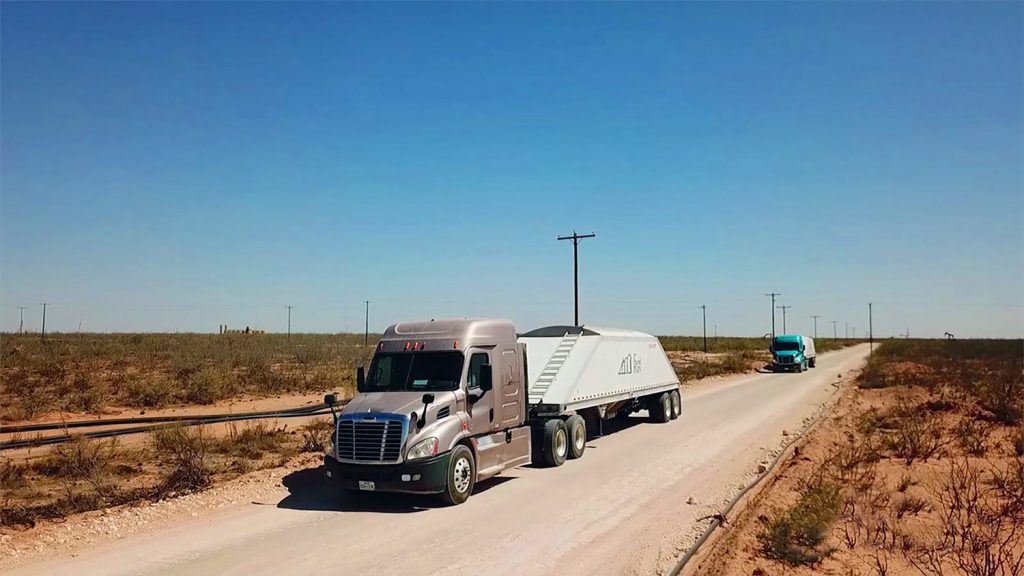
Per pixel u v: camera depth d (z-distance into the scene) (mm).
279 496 11477
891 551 8141
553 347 17172
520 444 13211
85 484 12109
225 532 9281
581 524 9641
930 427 17344
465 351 11992
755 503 10461
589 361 17109
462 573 7562
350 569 7695
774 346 51094
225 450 15320
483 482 12781
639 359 20609
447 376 11836
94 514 10141
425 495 11492
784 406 25781
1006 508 9703
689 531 9195
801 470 13039
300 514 10312
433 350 12141
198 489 11727
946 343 104812
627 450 16266
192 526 9617
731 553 8000
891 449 15117
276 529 9438
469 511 10484
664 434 18891
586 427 18312
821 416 22078
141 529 9453
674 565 7785
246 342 57469
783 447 16000
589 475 13320
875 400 27219
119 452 14883
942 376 34875
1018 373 35625
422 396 11258
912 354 66312
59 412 21234
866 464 13422
